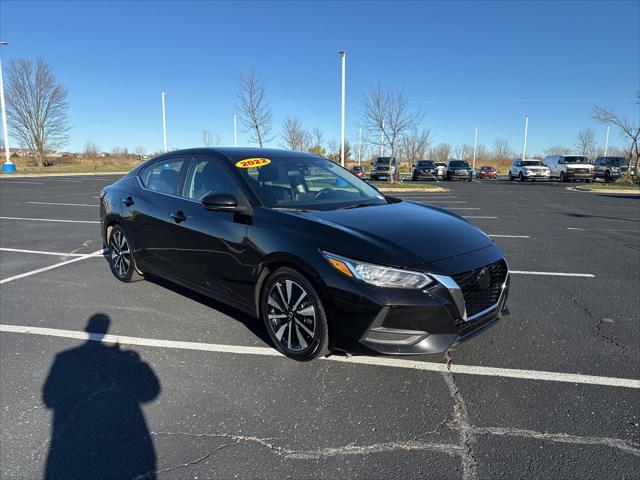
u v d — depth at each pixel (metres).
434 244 3.22
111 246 5.62
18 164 49.97
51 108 44.09
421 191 22.20
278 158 4.50
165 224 4.50
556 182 33.47
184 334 4.00
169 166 4.84
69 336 3.98
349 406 2.90
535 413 2.82
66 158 57.72
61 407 2.90
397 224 3.50
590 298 4.99
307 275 3.22
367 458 2.42
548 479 2.26
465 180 36.75
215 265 3.95
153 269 4.86
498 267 3.38
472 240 3.45
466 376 3.27
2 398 3.00
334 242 3.15
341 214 3.65
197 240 4.10
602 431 2.64
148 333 4.02
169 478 2.28
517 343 3.81
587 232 9.45
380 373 3.31
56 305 4.75
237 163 4.14
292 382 3.19
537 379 3.23
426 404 2.92
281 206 3.77
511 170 38.16
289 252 3.29
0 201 15.35
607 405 2.90
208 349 3.70
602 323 4.25
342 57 25.55
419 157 52.84
